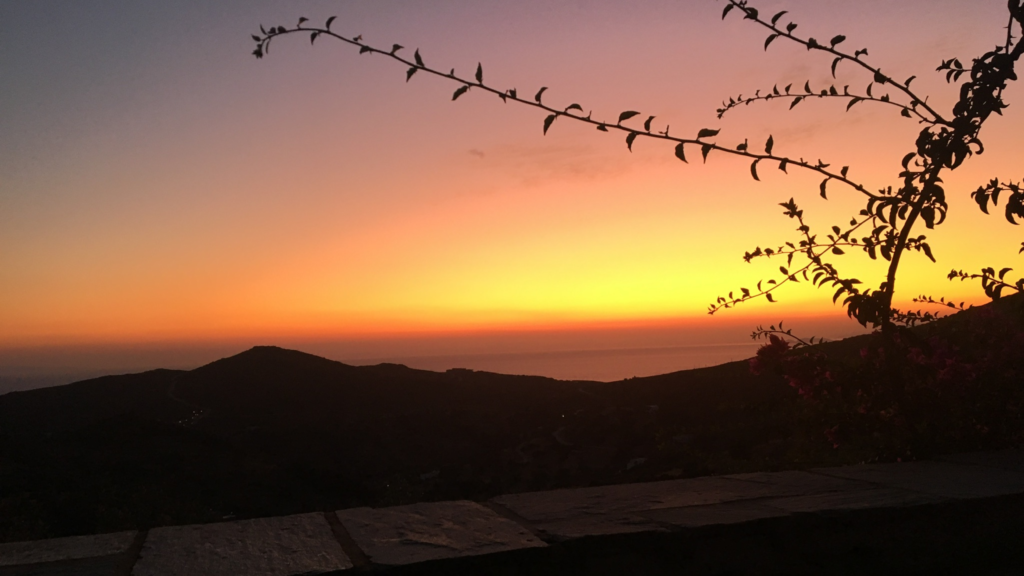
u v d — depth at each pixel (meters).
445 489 10.02
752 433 6.72
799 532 2.54
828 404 4.42
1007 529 2.82
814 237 4.15
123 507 9.00
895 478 3.23
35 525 7.53
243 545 2.26
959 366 4.20
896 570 2.61
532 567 2.20
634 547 2.32
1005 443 4.18
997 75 3.64
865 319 3.99
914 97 3.84
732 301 4.47
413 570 2.08
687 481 3.19
